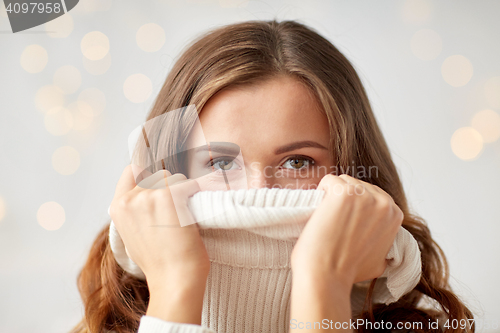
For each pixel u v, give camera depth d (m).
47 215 1.21
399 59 1.37
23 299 1.19
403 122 1.38
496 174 1.37
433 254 0.81
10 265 1.20
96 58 1.27
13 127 1.23
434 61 1.37
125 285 0.72
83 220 1.12
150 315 0.47
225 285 0.55
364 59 1.37
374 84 1.38
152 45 1.30
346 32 1.37
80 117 1.23
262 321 0.55
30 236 1.22
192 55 0.70
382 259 0.51
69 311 1.18
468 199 1.38
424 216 1.38
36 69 1.25
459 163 1.38
